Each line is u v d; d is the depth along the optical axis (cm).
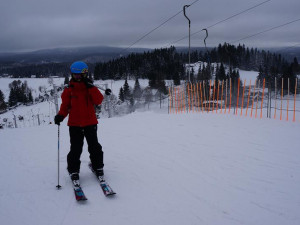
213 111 1255
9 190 357
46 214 293
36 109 8962
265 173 393
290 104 2505
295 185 351
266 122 792
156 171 414
